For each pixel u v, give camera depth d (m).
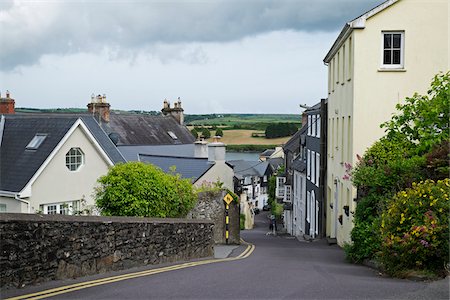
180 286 9.50
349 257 15.34
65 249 9.88
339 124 25.72
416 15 21.14
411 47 21.23
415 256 10.66
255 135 118.06
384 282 9.91
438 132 16.62
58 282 9.55
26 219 8.87
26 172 21.56
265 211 83.75
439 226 10.42
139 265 12.76
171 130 57.44
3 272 8.39
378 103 21.38
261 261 15.66
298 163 42.44
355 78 21.41
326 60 30.33
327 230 30.12
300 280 10.42
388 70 21.23
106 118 50.84
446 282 9.56
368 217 15.13
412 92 21.28
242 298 8.30
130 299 8.14
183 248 15.54
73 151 23.34
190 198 19.98
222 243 26.09
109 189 17.41
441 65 21.22
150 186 17.56
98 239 10.96
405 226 11.09
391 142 17.06
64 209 22.70
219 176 32.03
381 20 21.23
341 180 24.80
